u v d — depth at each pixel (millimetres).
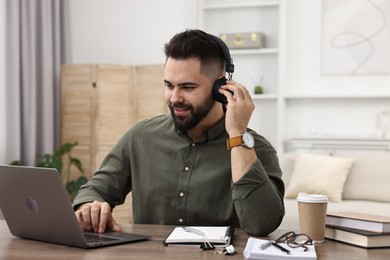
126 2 6102
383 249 1426
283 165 4828
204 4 6168
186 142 1856
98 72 5426
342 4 5715
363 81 5691
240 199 1603
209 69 1662
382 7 5598
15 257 1330
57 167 5008
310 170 4613
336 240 1524
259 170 1602
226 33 6062
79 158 5453
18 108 5141
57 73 5719
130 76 5508
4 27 5066
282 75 5703
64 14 5895
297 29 5875
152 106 5473
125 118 5492
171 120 1920
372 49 5637
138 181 1920
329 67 5773
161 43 6055
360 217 1511
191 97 1658
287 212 4098
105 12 6129
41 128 5512
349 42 5707
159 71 5465
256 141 1781
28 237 1584
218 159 1819
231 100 1624
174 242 1453
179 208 1827
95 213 1645
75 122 5465
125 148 1959
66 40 5930
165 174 1861
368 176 4570
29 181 1469
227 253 1336
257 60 5977
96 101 5426
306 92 5863
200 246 1420
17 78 5133
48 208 1454
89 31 6156
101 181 1928
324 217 1505
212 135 1819
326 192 4484
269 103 5957
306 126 5832
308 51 5852
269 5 5867
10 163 4953
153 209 1885
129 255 1335
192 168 1834
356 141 5398
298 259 1263
